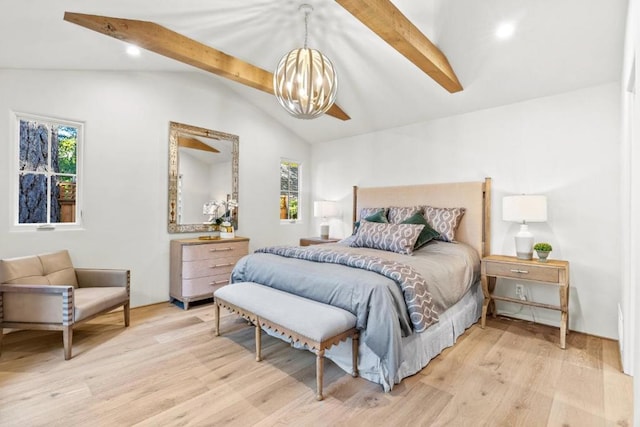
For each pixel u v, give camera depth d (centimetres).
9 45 236
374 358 207
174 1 226
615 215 279
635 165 122
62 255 293
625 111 231
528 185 326
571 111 301
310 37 306
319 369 188
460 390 199
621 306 254
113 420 170
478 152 362
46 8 200
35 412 175
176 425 166
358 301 208
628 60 205
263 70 362
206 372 220
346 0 194
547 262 283
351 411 178
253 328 301
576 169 298
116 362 233
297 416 174
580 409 180
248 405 183
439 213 361
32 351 249
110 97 338
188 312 347
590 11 224
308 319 200
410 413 177
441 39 271
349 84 378
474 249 346
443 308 244
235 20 271
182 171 398
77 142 321
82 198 321
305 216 557
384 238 323
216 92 434
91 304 254
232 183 451
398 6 238
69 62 293
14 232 281
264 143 493
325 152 539
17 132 286
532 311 322
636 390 102
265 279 279
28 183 295
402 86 356
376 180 467
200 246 369
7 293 239
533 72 290
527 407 182
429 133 406
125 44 286
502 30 254
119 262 346
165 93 382
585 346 264
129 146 352
